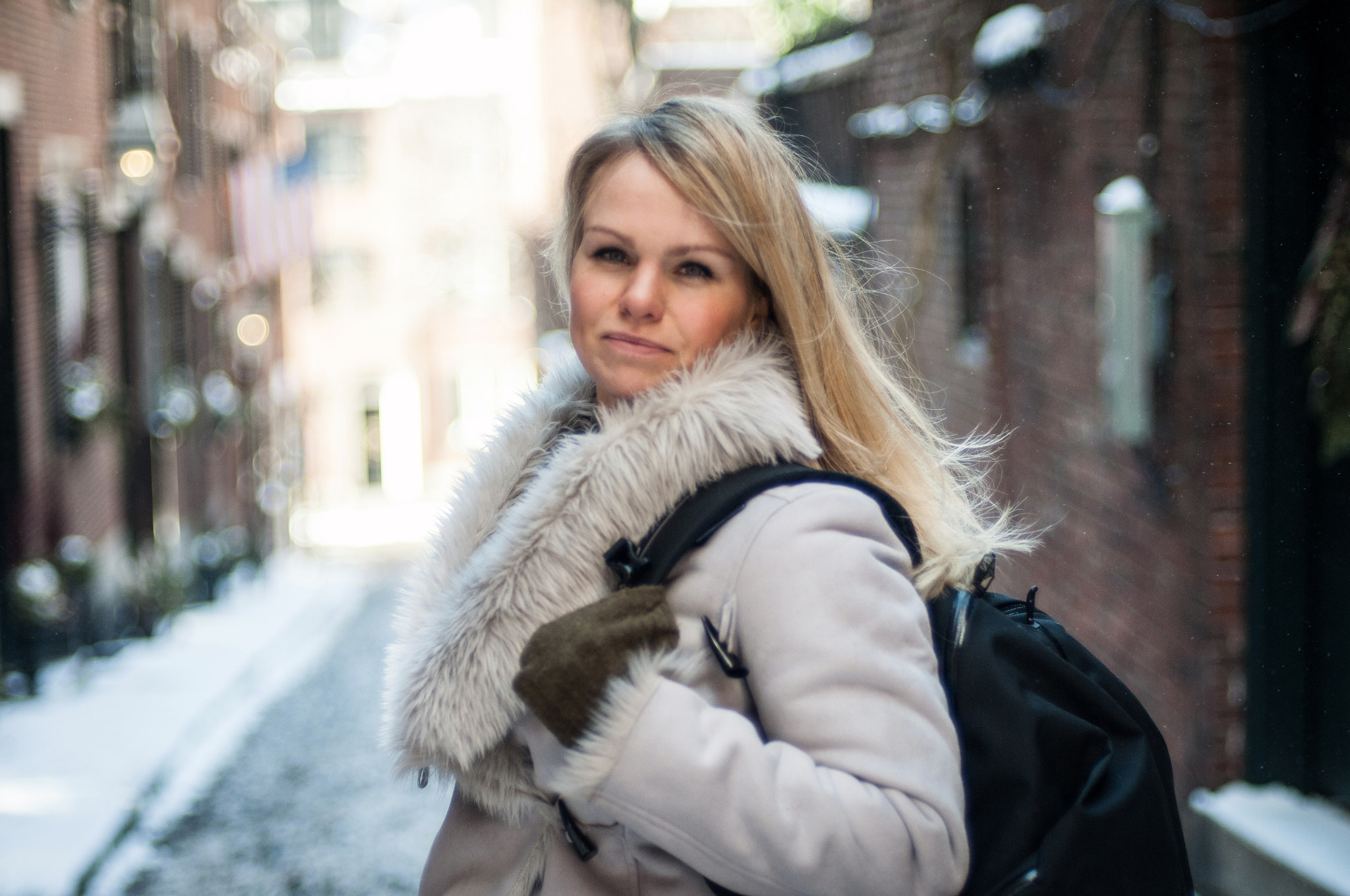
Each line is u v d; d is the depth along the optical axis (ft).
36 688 30.91
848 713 3.69
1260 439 14.90
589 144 4.54
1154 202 16.83
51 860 19.42
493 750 4.33
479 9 121.19
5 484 32.27
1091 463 19.97
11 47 32.91
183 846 21.44
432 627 4.33
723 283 4.37
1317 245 14.21
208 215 66.49
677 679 3.92
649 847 4.13
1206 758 15.49
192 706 30.53
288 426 94.68
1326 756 14.52
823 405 4.51
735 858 3.60
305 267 117.50
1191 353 15.79
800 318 4.40
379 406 122.21
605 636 3.76
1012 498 24.64
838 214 31.81
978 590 4.68
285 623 47.62
